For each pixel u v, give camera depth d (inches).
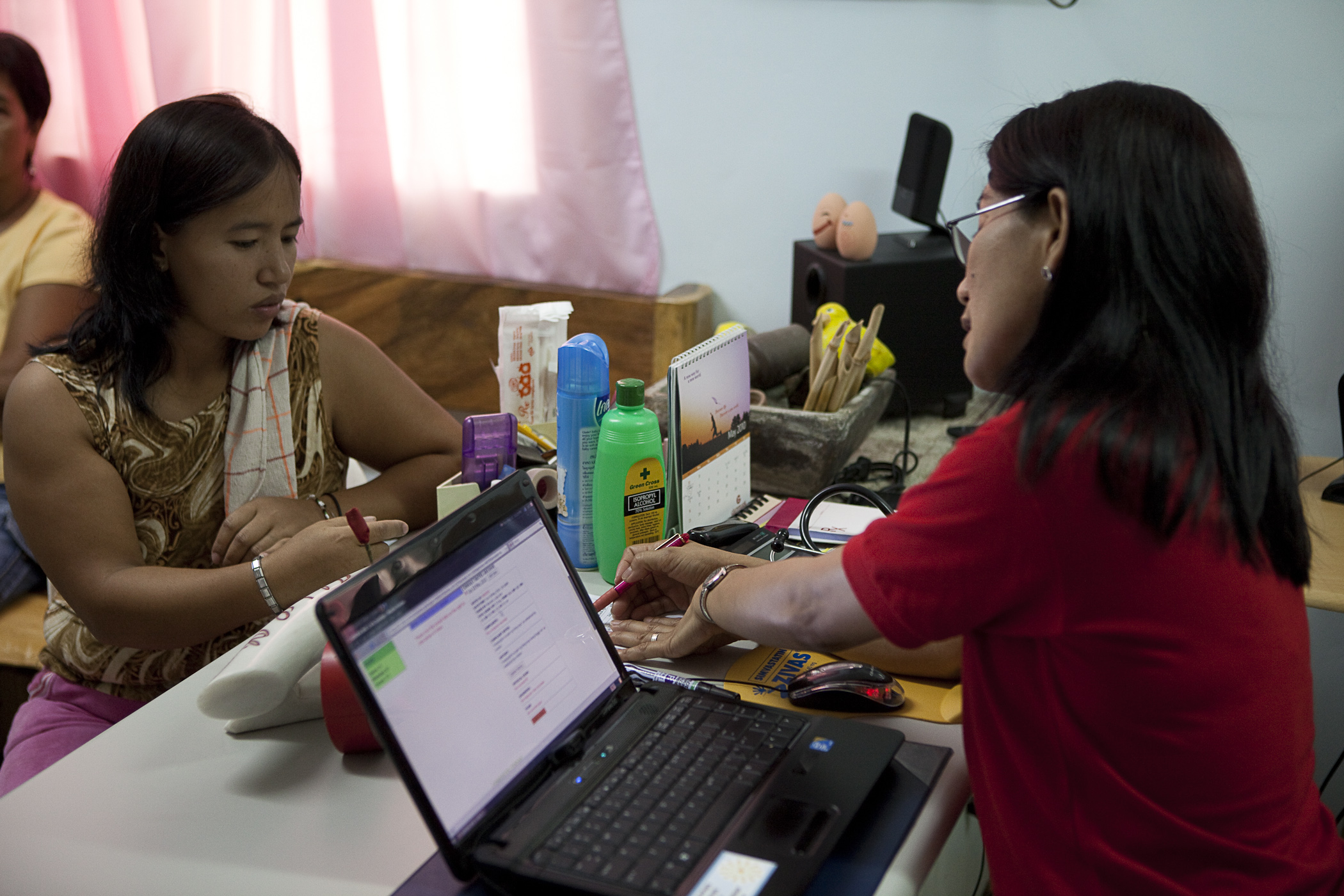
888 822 31.9
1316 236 76.7
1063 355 29.4
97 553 47.0
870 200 87.8
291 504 51.2
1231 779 29.1
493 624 32.8
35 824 32.9
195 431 50.6
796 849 28.7
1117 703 28.8
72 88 107.8
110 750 37.1
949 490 29.0
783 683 40.6
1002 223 31.1
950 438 77.1
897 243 82.4
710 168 91.6
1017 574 28.3
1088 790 29.6
